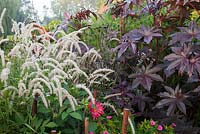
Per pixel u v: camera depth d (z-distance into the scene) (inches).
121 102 77.8
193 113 86.1
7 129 56.8
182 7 85.1
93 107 64.2
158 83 86.1
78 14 101.9
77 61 75.4
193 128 76.5
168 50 89.3
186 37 74.2
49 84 55.7
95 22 110.7
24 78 57.9
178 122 76.0
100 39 95.0
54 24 119.6
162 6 87.7
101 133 63.8
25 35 64.7
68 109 60.2
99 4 137.8
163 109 83.4
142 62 88.0
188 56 72.2
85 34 100.3
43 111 60.5
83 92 68.4
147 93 81.5
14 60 63.1
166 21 89.7
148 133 68.9
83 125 64.1
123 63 87.1
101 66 84.4
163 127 74.4
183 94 75.7
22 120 57.4
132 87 76.2
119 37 96.9
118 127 66.6
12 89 58.5
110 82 85.3
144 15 102.7
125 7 88.6
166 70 76.4
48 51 64.8
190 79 74.5
